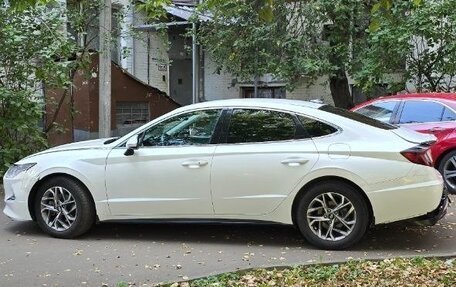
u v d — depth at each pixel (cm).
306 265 564
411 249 641
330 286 506
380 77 1296
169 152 666
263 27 1350
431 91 1338
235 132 659
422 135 655
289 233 716
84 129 1445
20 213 721
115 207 682
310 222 638
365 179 613
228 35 1418
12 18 1063
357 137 629
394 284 507
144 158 671
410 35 1216
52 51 1077
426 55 1293
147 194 671
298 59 1335
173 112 684
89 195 694
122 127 1575
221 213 655
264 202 640
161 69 1961
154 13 731
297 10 1360
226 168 646
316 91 1864
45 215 712
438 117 956
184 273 567
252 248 654
